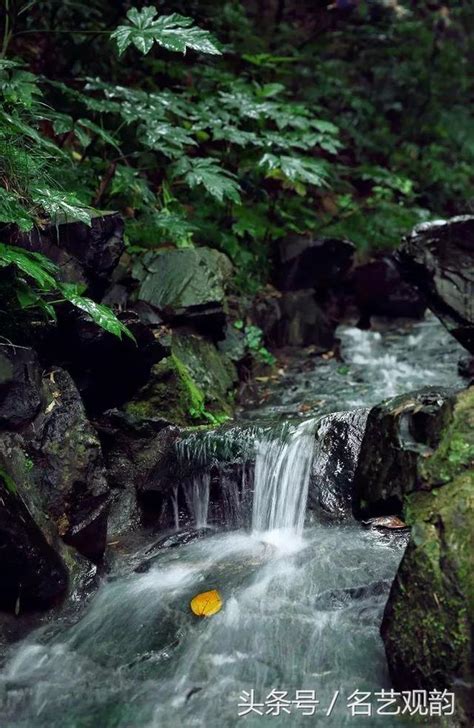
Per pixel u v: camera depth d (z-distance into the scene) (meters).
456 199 8.75
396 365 5.47
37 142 3.75
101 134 4.61
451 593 2.39
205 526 3.88
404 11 9.90
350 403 4.69
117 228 3.74
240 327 5.34
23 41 5.73
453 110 9.55
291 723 2.46
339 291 6.46
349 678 2.63
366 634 2.81
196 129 5.29
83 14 5.75
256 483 3.80
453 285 4.02
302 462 3.68
